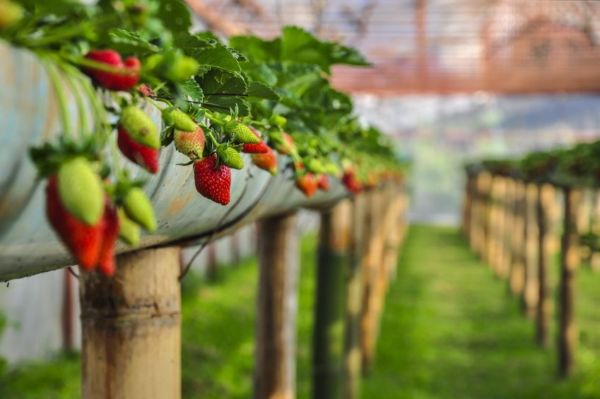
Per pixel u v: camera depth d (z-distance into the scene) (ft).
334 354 21.29
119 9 3.17
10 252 3.61
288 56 8.72
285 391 15.81
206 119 5.17
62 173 2.90
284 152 7.02
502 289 51.70
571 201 30.58
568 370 30.53
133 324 6.70
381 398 27.68
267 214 11.49
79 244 2.91
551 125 120.37
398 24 39.47
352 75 49.85
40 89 3.14
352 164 12.85
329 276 21.03
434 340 36.63
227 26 31.27
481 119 123.34
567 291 30.66
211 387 25.71
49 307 27.35
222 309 37.19
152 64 3.49
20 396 21.77
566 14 43.86
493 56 46.73
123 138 3.45
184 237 7.07
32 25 3.24
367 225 30.60
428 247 78.64
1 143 2.99
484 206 66.28
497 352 34.88
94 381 6.74
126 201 3.15
